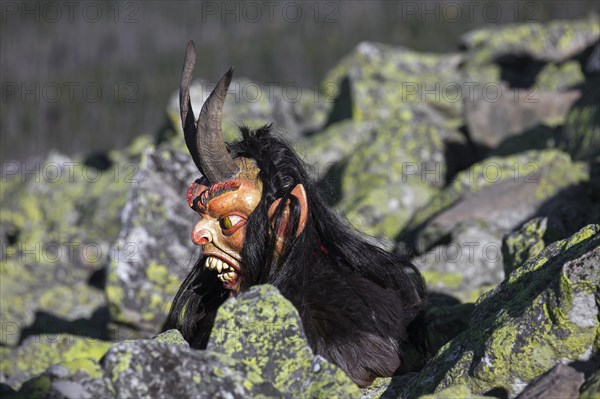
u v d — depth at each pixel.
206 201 15.87
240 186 15.80
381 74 52.72
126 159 54.50
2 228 45.66
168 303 27.73
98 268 36.53
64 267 36.34
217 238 16.00
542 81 46.56
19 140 106.44
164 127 53.50
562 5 88.88
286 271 15.59
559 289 13.10
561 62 53.47
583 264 12.94
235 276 16.23
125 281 27.86
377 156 38.34
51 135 106.69
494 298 15.08
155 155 28.70
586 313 12.95
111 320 28.39
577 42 53.69
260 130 16.41
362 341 15.60
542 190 28.53
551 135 36.84
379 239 29.55
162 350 12.10
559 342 13.11
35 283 35.50
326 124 53.31
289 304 13.16
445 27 102.31
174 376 12.05
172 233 28.28
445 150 39.00
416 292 17.48
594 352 13.02
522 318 13.52
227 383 12.19
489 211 28.25
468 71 52.62
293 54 116.12
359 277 16.55
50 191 46.00
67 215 43.38
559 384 12.11
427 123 40.09
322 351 15.29
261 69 114.44
